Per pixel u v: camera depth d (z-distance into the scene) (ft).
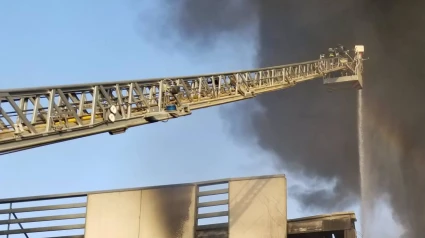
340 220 79.15
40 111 54.19
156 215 87.04
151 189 88.69
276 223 81.30
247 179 84.79
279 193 82.79
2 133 51.67
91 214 89.30
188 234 84.74
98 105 58.59
